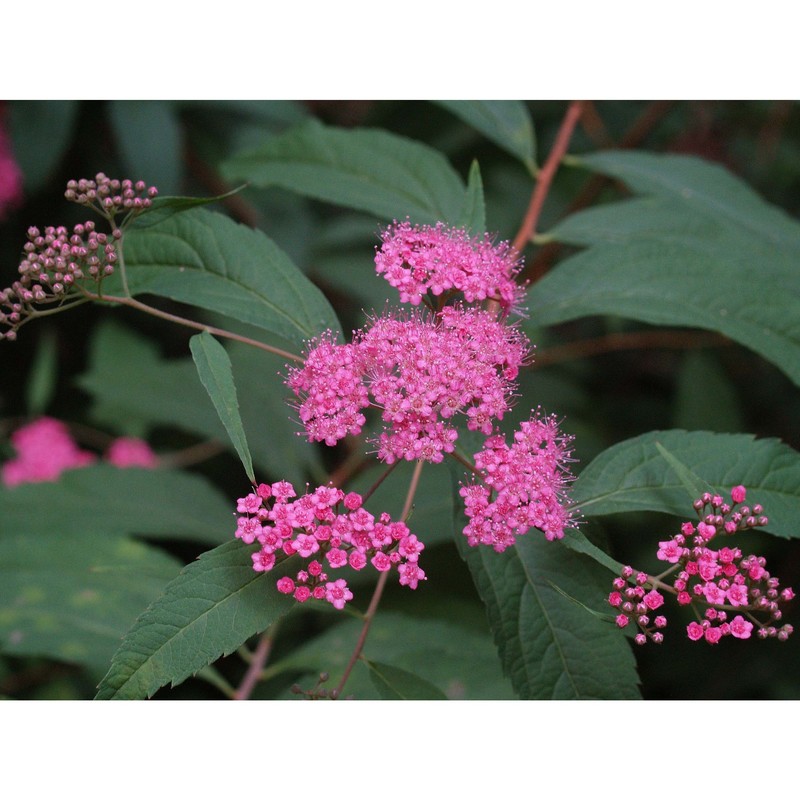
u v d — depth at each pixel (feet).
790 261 1.98
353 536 1.53
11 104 2.30
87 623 1.90
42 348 2.62
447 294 1.63
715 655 2.26
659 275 1.84
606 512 1.59
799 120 2.87
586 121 2.63
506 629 1.57
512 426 2.18
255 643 2.14
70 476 2.08
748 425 2.62
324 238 2.60
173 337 2.83
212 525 2.07
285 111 2.54
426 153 2.02
